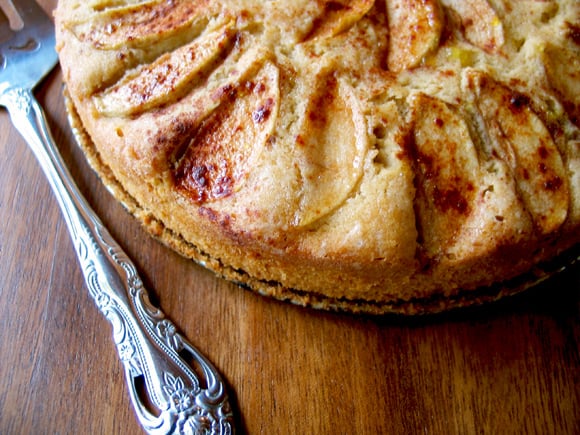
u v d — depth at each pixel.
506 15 0.32
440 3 0.32
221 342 0.32
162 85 0.31
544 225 0.29
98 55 0.32
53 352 0.32
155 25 0.32
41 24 0.40
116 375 0.31
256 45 0.31
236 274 0.33
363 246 0.29
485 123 0.30
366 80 0.30
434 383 0.31
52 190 0.36
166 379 0.30
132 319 0.32
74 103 0.36
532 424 0.30
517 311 0.32
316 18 0.31
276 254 0.30
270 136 0.29
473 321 0.32
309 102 0.30
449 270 0.30
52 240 0.35
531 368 0.31
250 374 0.31
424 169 0.29
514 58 0.31
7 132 0.38
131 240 0.34
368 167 0.29
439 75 0.30
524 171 0.29
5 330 0.32
